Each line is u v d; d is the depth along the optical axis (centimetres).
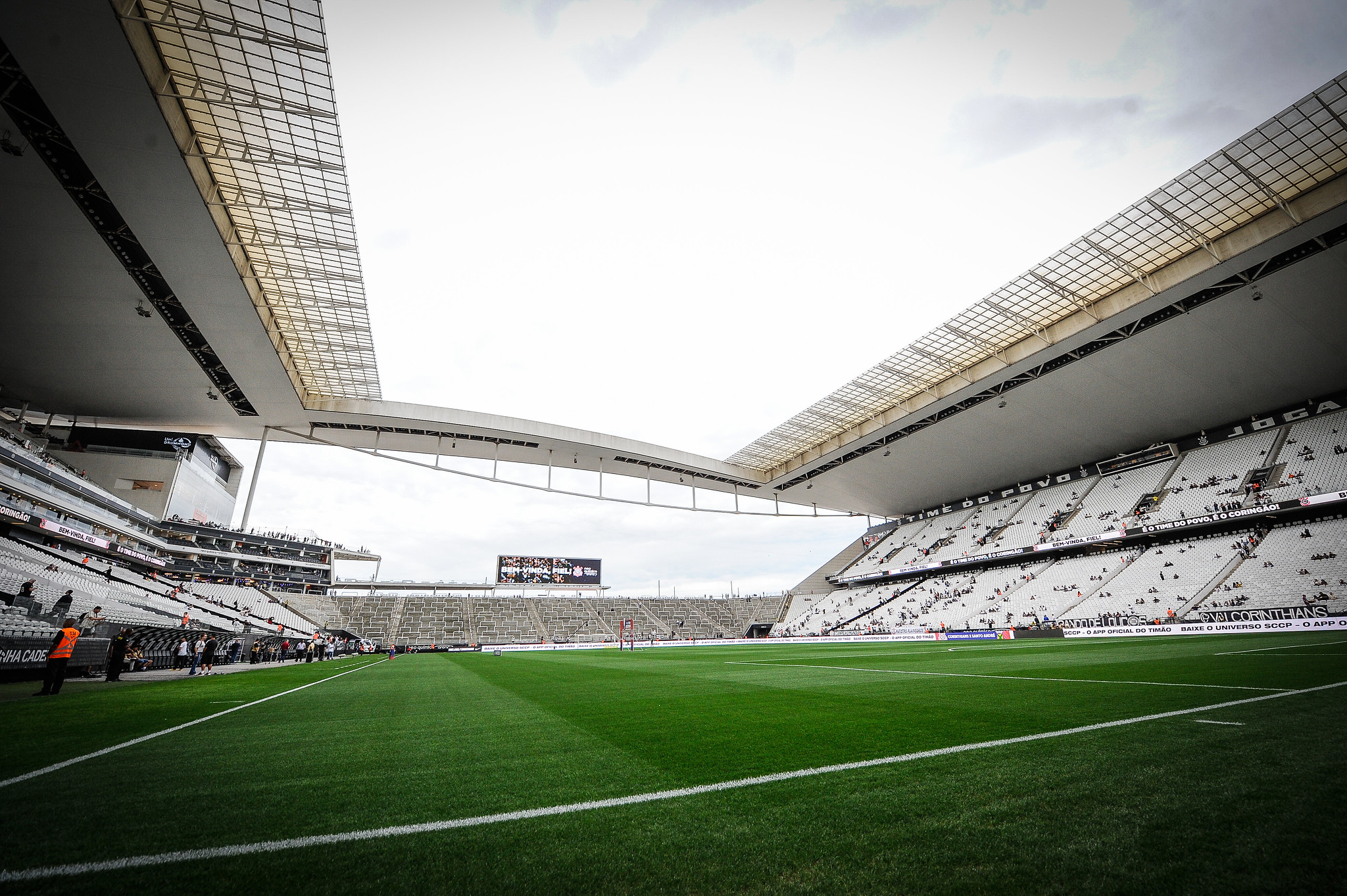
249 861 248
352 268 2425
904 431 4206
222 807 325
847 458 4753
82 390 3150
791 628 5916
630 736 538
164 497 4166
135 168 1762
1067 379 3325
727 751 458
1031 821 276
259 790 362
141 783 378
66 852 257
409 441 4350
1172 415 3547
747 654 2616
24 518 2441
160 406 3422
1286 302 2586
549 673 1493
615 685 1104
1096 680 888
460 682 1249
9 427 3128
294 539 4969
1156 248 2466
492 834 279
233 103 1675
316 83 1677
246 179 1967
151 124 1630
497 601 5681
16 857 250
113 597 2256
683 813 303
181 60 1594
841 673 1252
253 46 1577
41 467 2739
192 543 4200
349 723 642
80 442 4081
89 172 1812
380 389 3588
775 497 5725
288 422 3812
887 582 5681
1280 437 3350
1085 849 242
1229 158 2023
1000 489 5053
